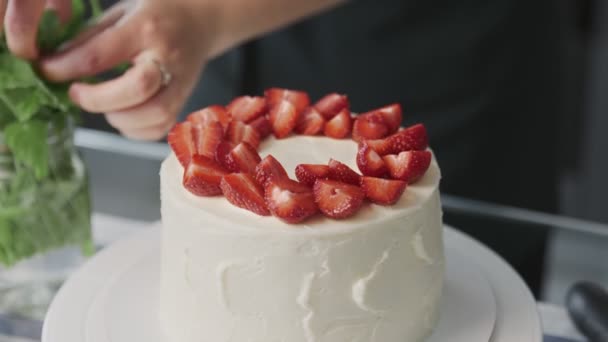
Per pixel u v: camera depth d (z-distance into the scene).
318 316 1.10
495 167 2.18
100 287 1.33
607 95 3.35
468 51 2.05
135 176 1.62
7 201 1.33
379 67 2.07
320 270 1.08
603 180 3.43
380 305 1.12
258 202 1.09
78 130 1.76
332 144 1.29
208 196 1.15
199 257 1.13
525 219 1.52
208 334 1.16
